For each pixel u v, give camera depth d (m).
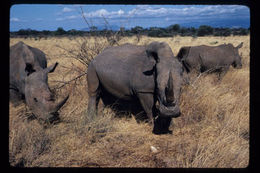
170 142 4.16
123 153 3.82
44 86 4.13
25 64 4.73
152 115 4.62
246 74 8.16
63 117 4.84
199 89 5.69
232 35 49.72
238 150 3.62
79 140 4.14
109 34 7.21
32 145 3.73
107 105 5.46
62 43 24.69
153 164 3.47
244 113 4.99
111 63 4.89
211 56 8.27
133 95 4.80
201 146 3.90
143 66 4.43
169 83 3.43
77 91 6.19
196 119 4.97
